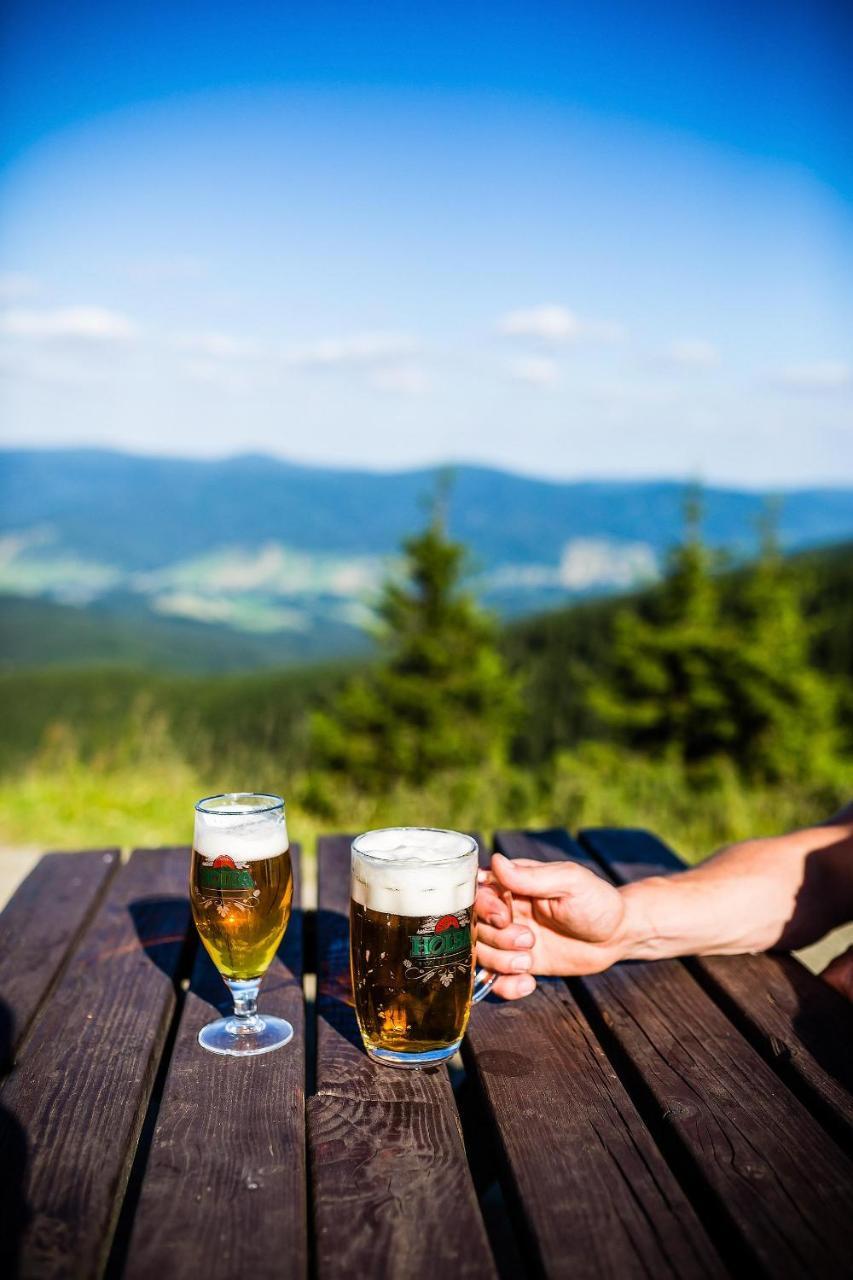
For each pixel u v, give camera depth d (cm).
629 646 2092
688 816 584
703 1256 87
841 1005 136
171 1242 88
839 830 159
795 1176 99
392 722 1995
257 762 704
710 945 149
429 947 113
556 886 137
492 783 622
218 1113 108
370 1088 114
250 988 128
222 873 118
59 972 150
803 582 2084
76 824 517
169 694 5338
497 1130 107
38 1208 92
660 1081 117
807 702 1977
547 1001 139
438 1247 87
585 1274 85
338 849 210
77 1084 115
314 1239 89
